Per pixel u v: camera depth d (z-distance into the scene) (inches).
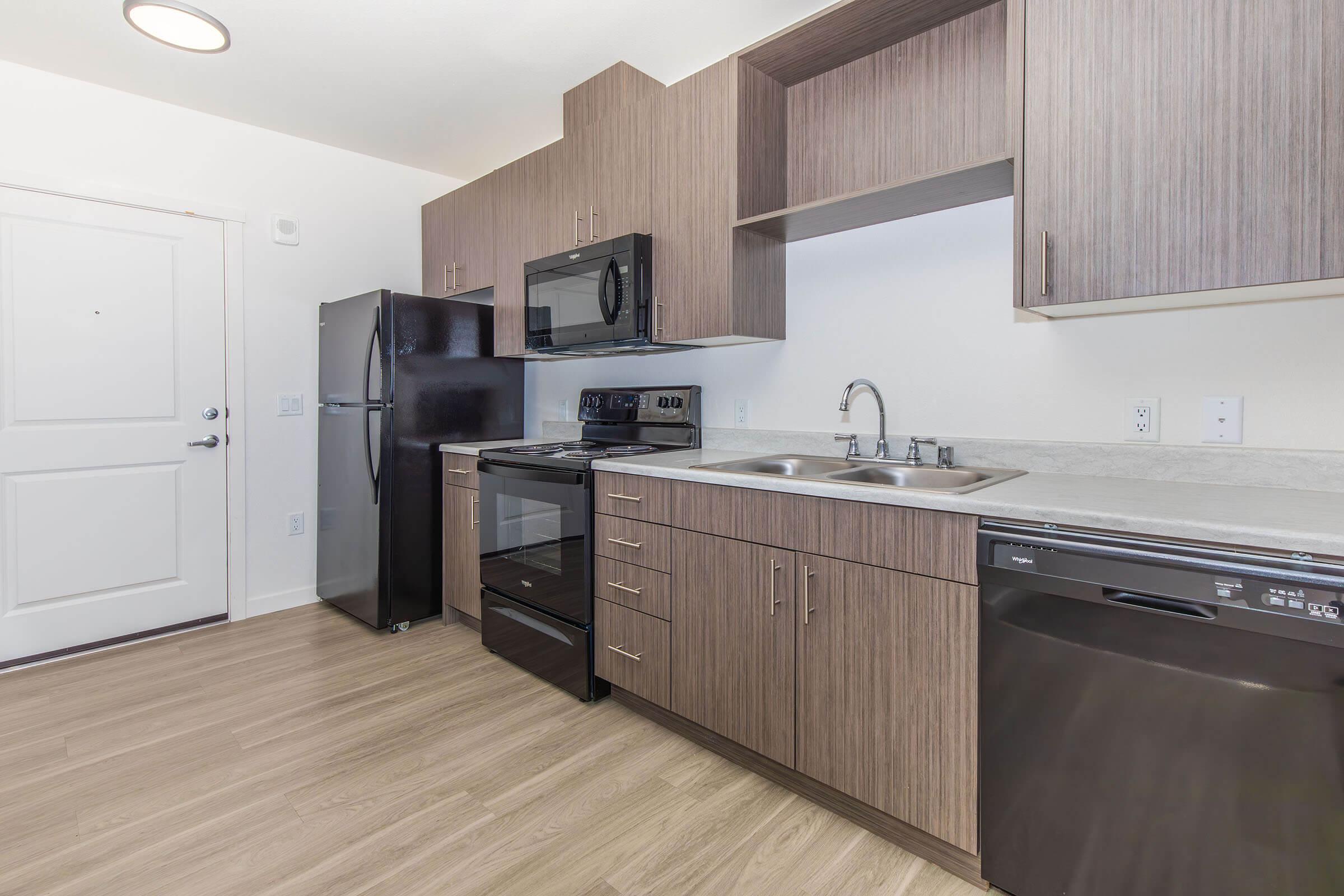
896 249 78.2
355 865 55.8
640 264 89.7
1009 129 56.5
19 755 72.9
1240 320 56.6
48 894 52.1
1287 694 37.6
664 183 88.0
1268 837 38.6
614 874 54.9
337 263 128.6
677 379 105.7
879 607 56.2
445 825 61.1
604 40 90.9
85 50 91.8
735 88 79.3
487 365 125.0
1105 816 44.5
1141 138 49.7
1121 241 50.7
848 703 58.8
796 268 88.4
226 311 115.2
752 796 65.8
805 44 76.2
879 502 55.5
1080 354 65.2
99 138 101.8
